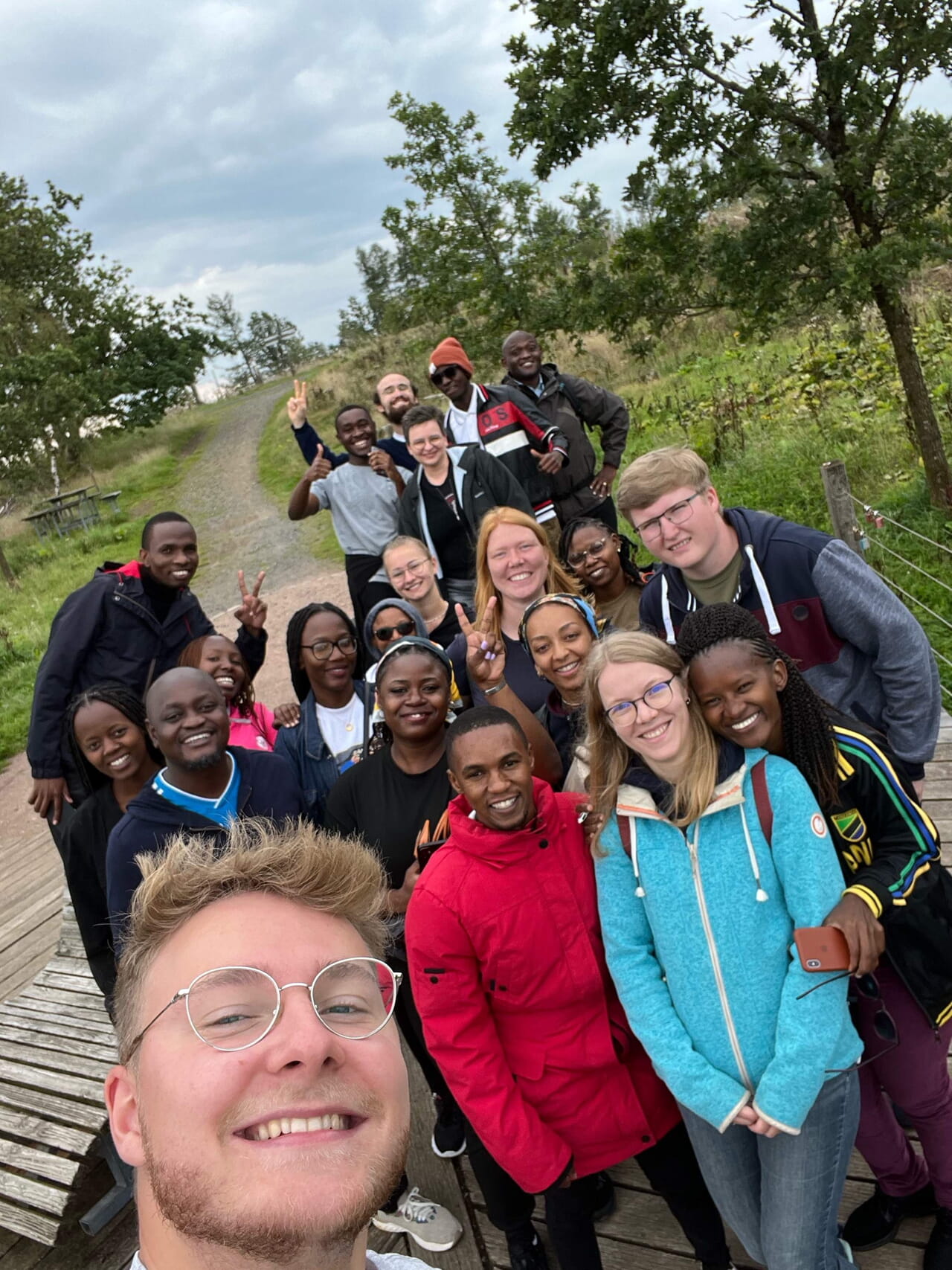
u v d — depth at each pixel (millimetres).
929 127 5949
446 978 2148
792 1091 1856
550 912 2129
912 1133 2752
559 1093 2195
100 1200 3412
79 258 37531
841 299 6273
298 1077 885
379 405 6160
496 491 4844
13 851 7219
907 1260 2396
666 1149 2311
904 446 8664
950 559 6855
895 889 1957
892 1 5441
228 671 3814
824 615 2539
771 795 1961
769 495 8805
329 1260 843
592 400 6066
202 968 956
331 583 12438
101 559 19062
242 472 25172
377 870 1109
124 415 35656
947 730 4797
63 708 3795
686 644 2047
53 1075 3584
